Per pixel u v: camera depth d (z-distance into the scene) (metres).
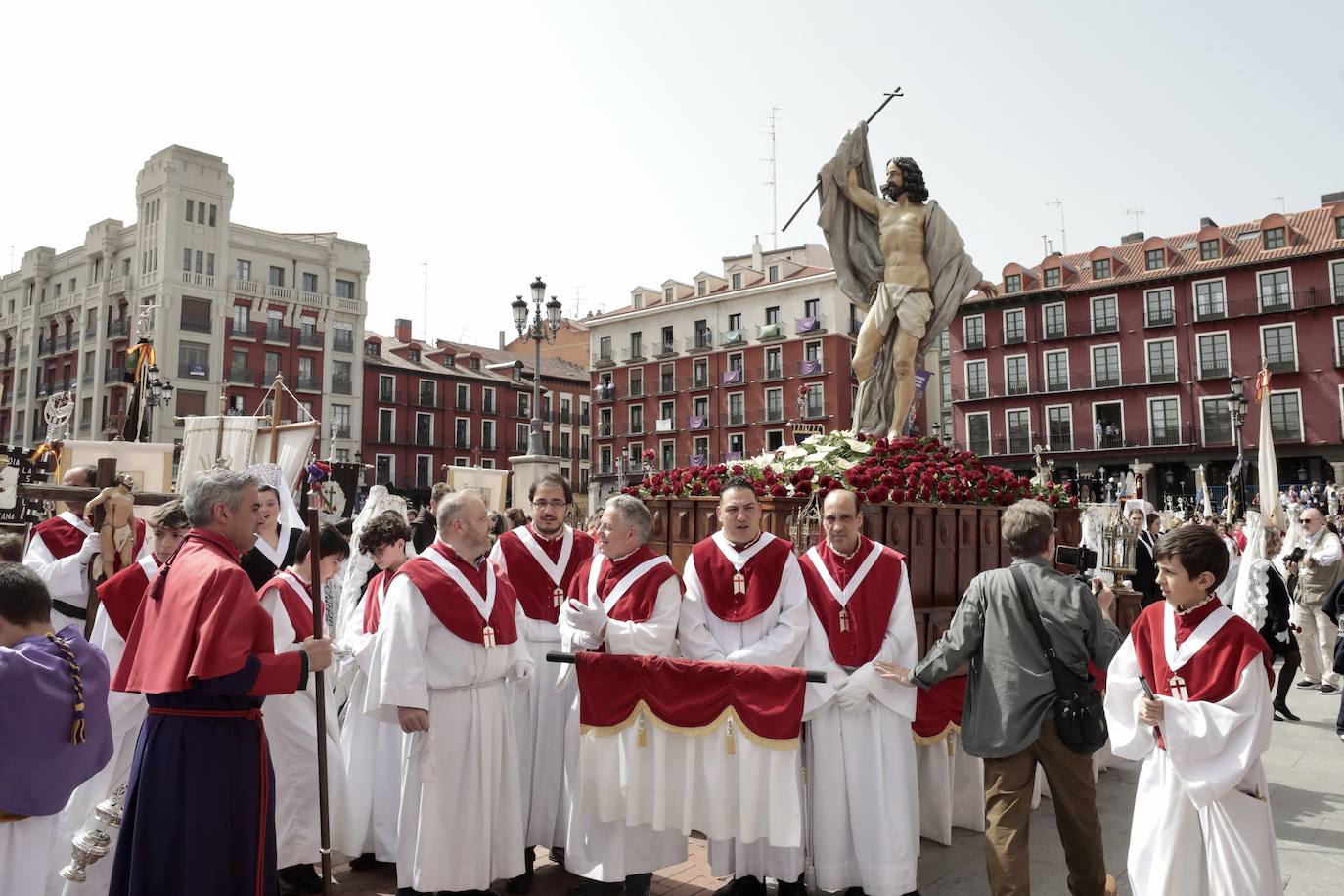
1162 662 3.42
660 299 60.56
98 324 50.34
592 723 4.39
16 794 2.90
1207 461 45.22
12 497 11.72
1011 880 3.76
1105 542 7.24
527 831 4.86
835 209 8.80
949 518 6.07
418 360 62.03
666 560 4.71
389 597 4.24
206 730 3.30
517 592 5.17
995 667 3.91
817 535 5.54
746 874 4.43
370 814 4.90
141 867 3.15
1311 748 7.50
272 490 5.19
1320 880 4.57
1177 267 46.84
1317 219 44.53
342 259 54.56
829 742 4.39
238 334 49.44
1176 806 3.35
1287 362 43.31
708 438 55.56
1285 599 8.62
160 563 4.55
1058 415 49.09
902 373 8.27
